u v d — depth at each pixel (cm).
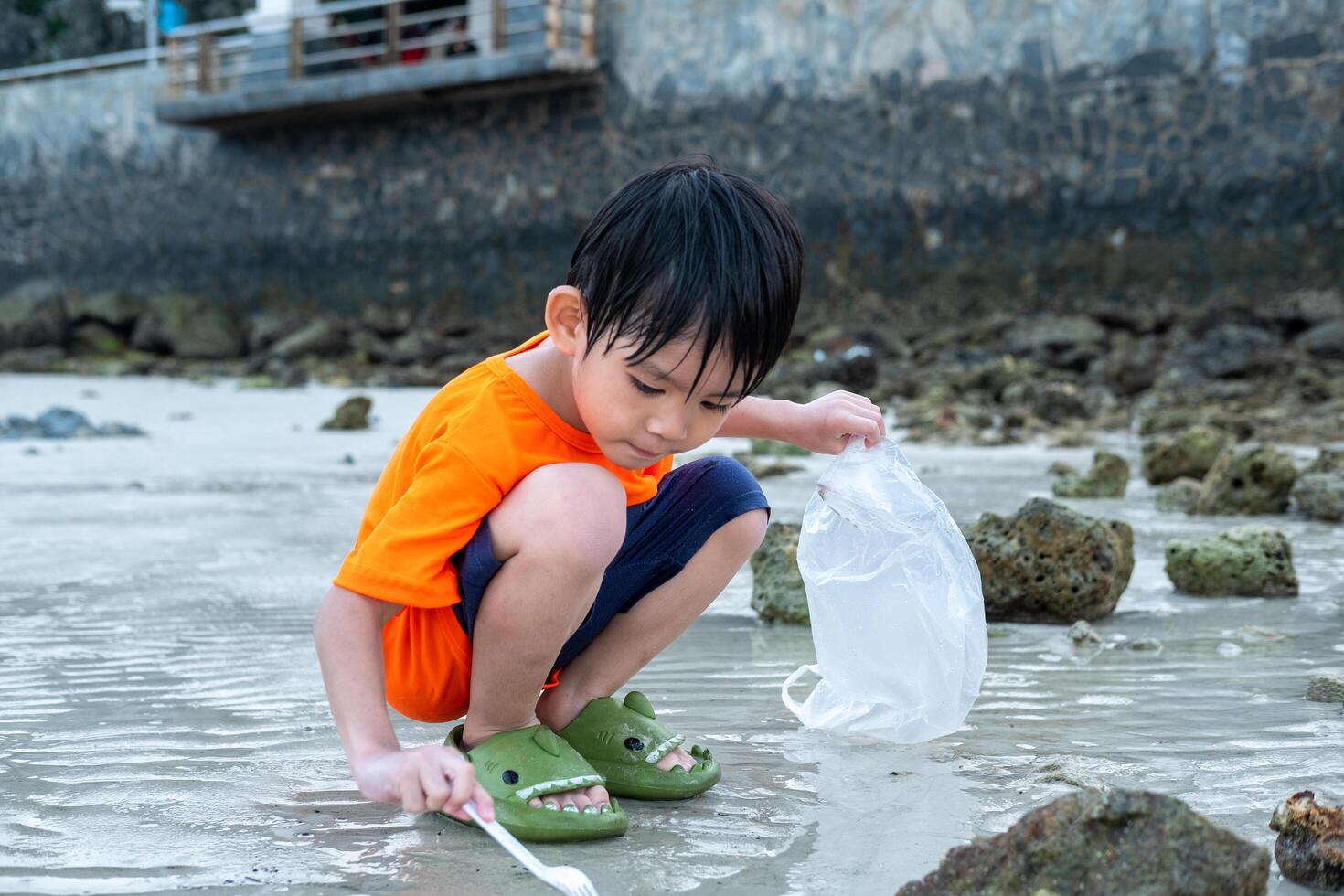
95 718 230
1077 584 303
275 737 218
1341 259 1337
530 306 1784
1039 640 288
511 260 1792
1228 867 135
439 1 1905
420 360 1730
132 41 3161
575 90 1717
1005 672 259
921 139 1510
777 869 160
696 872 160
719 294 158
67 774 198
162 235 2045
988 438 779
